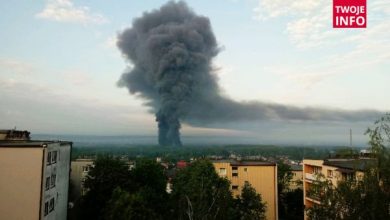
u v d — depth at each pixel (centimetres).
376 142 1706
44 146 2944
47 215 3089
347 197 1758
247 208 4484
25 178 2889
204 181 4188
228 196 4062
